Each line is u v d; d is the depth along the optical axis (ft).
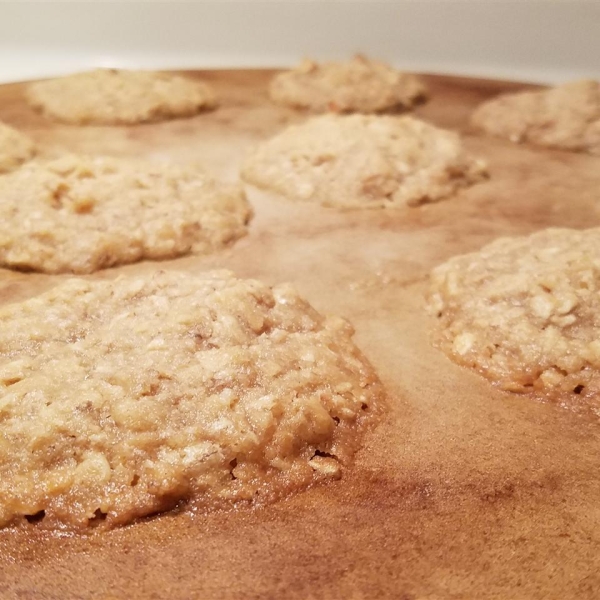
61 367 0.43
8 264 0.59
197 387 0.42
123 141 0.83
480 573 0.36
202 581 0.35
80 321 0.48
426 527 0.38
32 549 0.37
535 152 0.84
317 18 1.23
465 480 0.41
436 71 1.15
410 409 0.46
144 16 1.21
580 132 0.84
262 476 0.40
